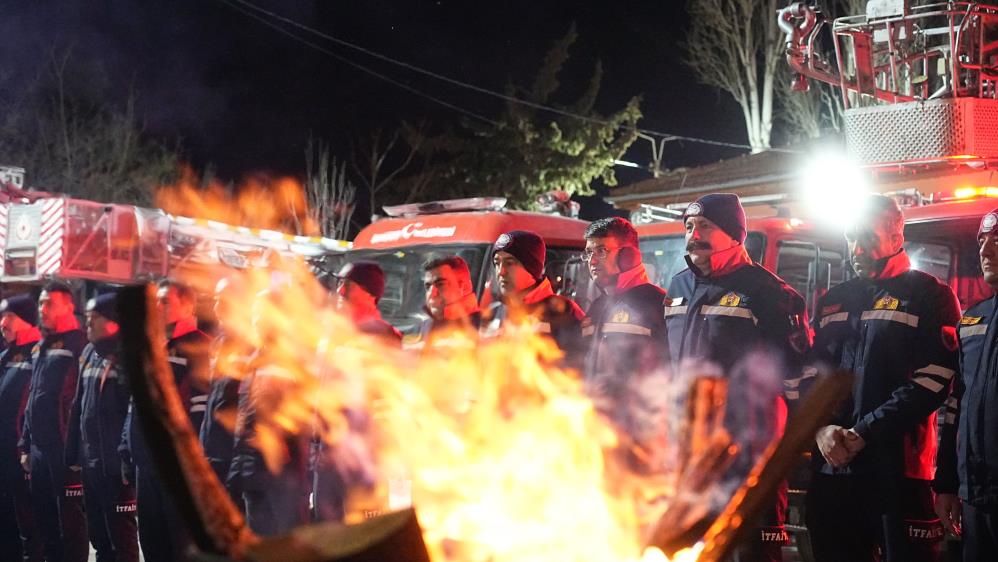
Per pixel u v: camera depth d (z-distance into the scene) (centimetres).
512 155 2470
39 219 1033
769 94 2508
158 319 100
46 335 745
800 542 681
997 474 400
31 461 748
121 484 661
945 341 437
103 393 659
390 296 1035
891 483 434
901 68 759
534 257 565
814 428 119
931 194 760
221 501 99
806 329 474
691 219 483
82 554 725
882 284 456
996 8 699
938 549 443
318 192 2472
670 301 504
